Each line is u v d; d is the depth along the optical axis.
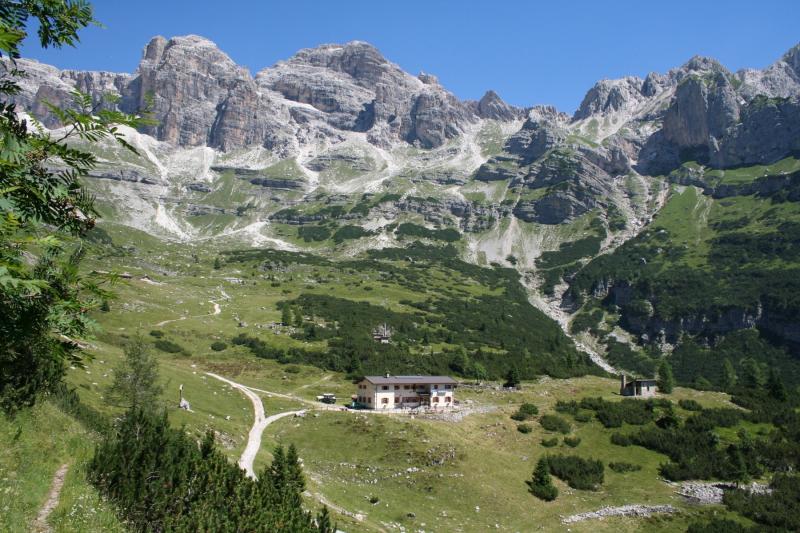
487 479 80.12
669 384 123.94
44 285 10.34
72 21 12.31
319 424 92.50
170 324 152.12
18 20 11.60
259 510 28.69
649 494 81.31
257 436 83.19
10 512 19.11
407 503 70.81
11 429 25.11
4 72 11.42
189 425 71.81
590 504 77.81
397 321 191.88
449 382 114.00
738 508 76.62
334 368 136.75
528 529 69.12
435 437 89.31
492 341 189.62
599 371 168.25
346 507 64.06
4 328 11.70
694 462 89.44
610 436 99.69
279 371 130.88
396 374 136.00
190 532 24.77
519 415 105.62
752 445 92.69
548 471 82.31
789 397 118.31
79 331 12.62
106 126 11.45
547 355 187.75
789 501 77.62
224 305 193.12
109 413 58.78
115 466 25.28
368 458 82.56
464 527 67.06
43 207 11.73
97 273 12.52
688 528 71.38
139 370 61.97
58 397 34.31
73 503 21.78
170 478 26.03
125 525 23.03
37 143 11.26
